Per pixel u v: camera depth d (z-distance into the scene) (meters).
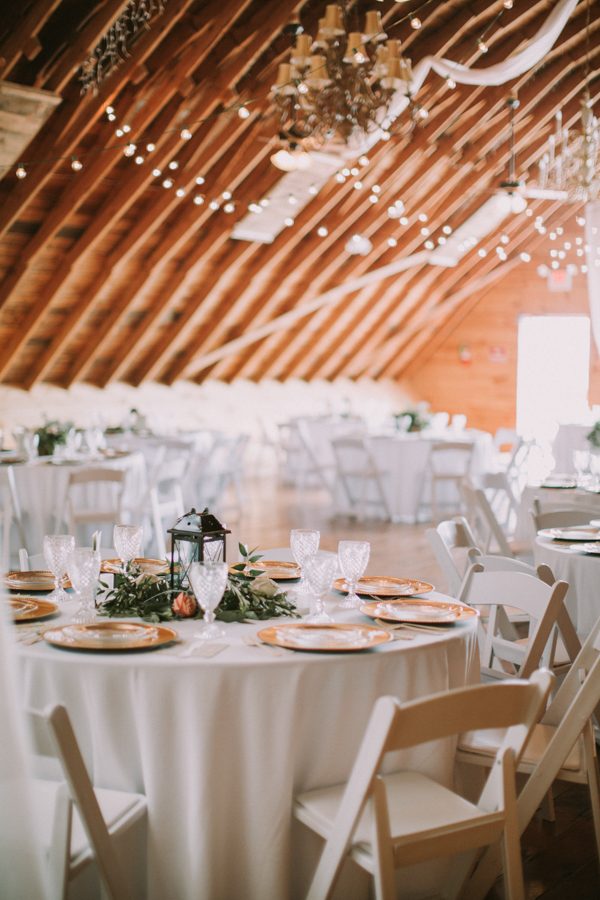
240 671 2.26
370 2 7.67
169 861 2.31
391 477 9.34
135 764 2.32
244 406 12.62
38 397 10.20
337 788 2.37
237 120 8.12
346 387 14.19
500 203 9.33
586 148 7.26
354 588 2.86
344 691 2.36
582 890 2.76
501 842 2.32
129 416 9.88
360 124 5.70
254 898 2.32
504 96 9.47
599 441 7.00
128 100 7.55
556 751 2.50
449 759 2.56
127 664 2.26
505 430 9.80
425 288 13.46
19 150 7.07
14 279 8.66
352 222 10.60
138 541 2.81
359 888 2.43
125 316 10.18
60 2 6.14
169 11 6.68
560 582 2.96
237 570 3.07
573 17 8.76
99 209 8.59
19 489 6.39
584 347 13.98
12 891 1.82
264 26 7.28
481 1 8.18
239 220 9.48
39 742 2.36
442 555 3.86
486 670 3.42
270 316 11.70
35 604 2.73
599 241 9.07
